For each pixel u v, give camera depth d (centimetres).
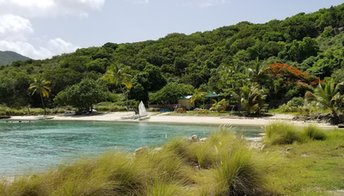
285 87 6000
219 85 6612
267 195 718
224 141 1136
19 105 8181
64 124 4912
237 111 5303
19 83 8538
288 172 912
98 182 655
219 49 9994
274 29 10062
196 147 1077
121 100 7650
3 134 3456
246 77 5994
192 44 11106
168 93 7319
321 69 6850
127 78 7250
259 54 8675
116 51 11225
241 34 10381
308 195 710
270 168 870
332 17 9738
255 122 4225
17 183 671
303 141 1508
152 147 1115
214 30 12562
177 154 1023
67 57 10956
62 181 695
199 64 9438
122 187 688
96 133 3444
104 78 7325
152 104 7525
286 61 7781
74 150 2208
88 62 10219
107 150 873
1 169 1454
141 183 718
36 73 9931
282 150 1313
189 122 4638
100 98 6794
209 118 4900
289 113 4875
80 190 632
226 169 730
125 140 2756
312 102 4328
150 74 8369
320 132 1609
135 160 789
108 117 5878
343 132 1777
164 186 639
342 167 994
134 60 9850
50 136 3212
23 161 1750
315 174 897
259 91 4994
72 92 6625
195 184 798
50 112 7131
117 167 714
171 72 9556
